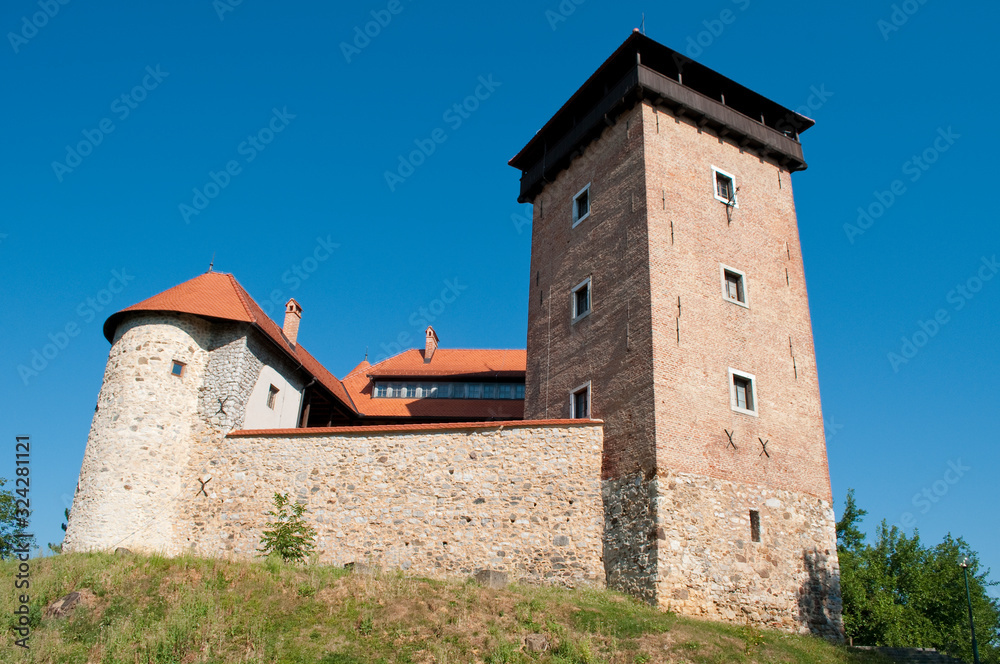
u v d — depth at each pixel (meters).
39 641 11.73
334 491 18.95
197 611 12.72
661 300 18.67
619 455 17.95
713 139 21.75
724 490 17.47
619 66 22.09
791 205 22.52
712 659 13.15
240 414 20.73
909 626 26.59
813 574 17.97
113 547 18.39
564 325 21.72
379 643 12.27
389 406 29.06
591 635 13.39
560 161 23.75
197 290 22.27
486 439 18.84
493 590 15.05
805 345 20.62
